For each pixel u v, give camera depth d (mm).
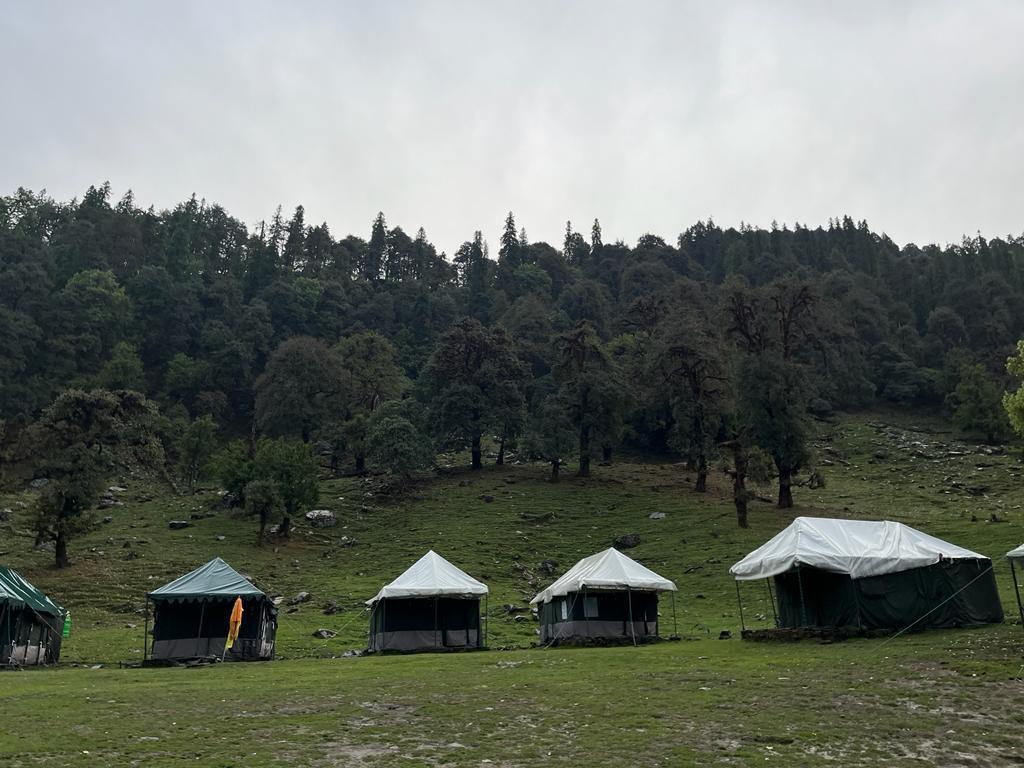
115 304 132875
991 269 185125
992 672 20641
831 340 95750
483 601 51094
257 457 73750
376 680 24000
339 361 112500
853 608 30312
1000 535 53125
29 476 84312
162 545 65562
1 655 32531
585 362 94625
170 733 16062
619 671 24453
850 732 15492
